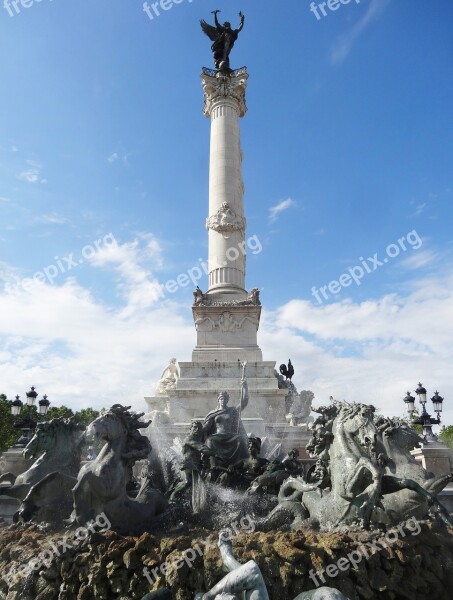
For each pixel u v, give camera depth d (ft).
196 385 88.84
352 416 42.16
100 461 40.57
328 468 42.80
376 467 38.04
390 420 44.01
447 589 33.76
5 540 38.34
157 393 97.04
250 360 93.50
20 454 66.85
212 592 23.88
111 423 42.01
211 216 105.81
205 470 53.11
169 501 47.55
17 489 44.34
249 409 85.81
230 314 98.37
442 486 39.29
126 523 40.11
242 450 54.95
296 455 55.21
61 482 42.60
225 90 116.37
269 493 49.83
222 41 126.82
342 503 39.14
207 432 56.75
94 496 38.93
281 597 30.73
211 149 112.88
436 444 69.05
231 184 107.86
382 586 32.07
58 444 49.80
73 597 32.86
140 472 62.44
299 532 34.81
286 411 89.10
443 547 35.45
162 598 24.94
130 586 32.07
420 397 78.18
